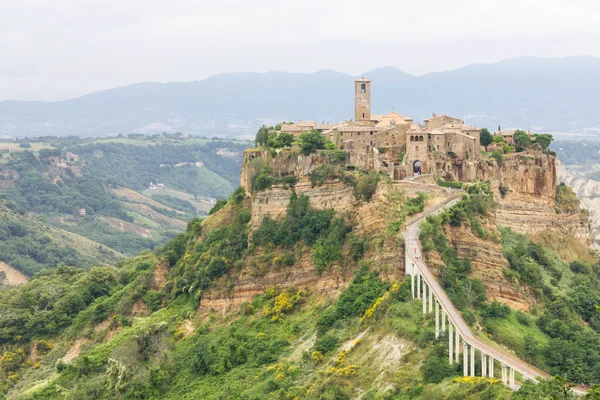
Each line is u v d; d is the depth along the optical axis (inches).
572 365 6815.9
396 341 6579.7
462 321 6353.3
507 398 5423.2
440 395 5787.4
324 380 6609.3
